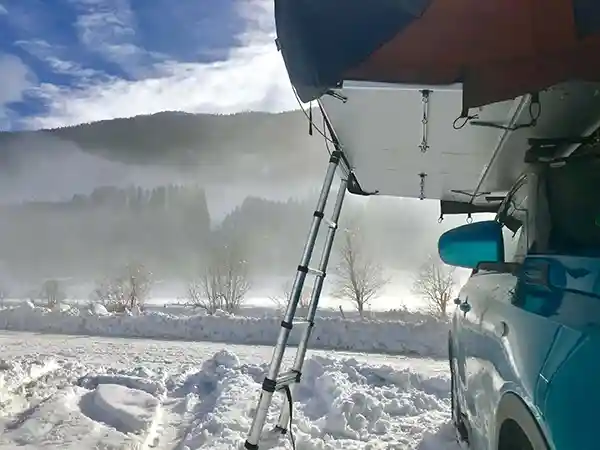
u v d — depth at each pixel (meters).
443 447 4.89
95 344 11.61
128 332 13.42
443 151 3.98
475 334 3.29
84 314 14.18
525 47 2.21
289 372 4.68
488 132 3.43
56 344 11.52
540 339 2.07
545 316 2.16
